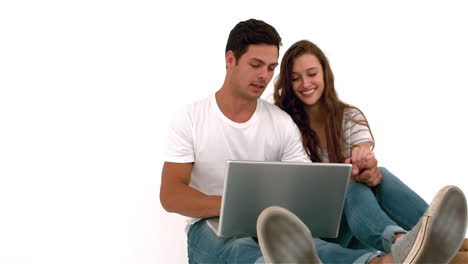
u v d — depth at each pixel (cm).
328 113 245
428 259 157
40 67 327
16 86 325
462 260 167
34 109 324
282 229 158
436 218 155
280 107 251
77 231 306
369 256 165
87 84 328
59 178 317
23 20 331
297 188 187
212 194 222
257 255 174
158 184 317
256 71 210
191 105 223
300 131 245
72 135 323
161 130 322
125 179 318
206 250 198
